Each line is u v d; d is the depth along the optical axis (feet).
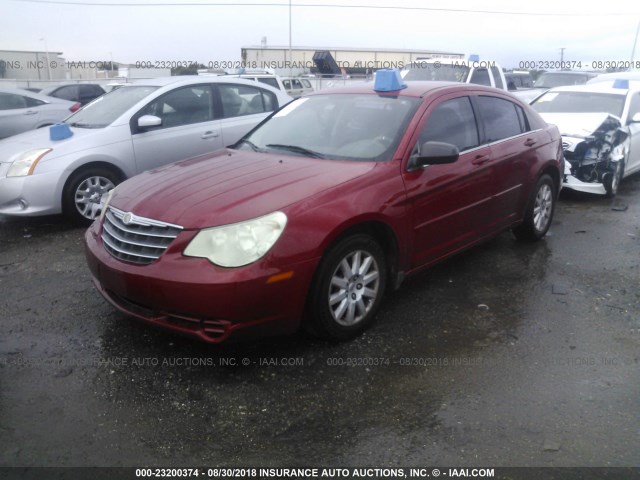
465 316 14.42
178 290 10.90
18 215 20.86
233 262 10.87
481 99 16.97
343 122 15.31
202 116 24.94
